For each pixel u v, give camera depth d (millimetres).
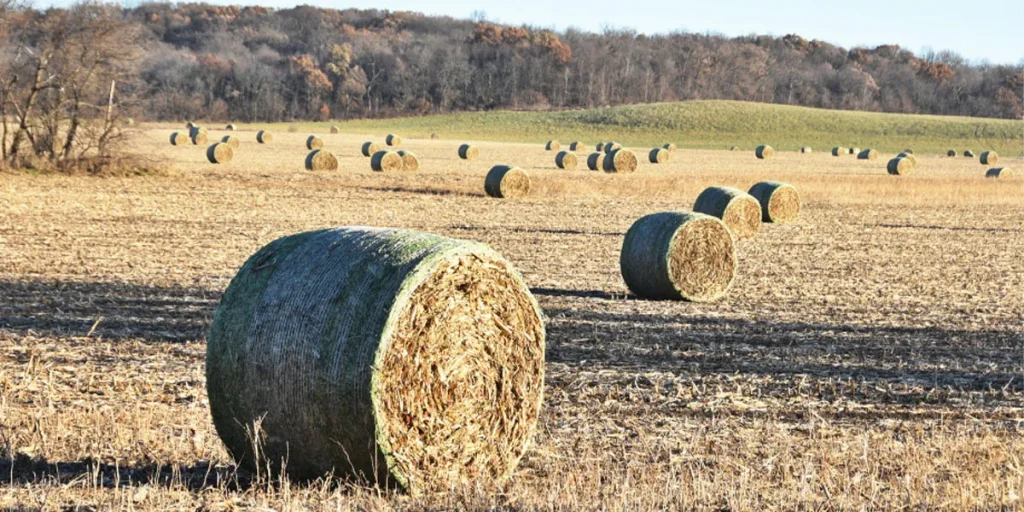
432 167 77562
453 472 10969
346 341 10281
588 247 34219
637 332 20531
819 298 25547
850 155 128125
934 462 12500
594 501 10523
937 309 24250
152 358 17156
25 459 11688
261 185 55188
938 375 17531
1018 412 15375
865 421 14625
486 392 11219
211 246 31734
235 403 10977
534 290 25594
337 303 10430
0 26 58875
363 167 74250
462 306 10906
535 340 11609
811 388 16391
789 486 11375
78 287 23953
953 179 72938
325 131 169625
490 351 11219
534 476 11641
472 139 157375
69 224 35969
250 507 10203
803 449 13039
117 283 24656
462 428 11016
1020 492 11312
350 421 10312
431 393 10695
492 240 35312
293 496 10531
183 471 11516
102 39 59406
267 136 117188
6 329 19125
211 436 12859
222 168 68125
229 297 11133
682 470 11867
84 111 59406
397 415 10430
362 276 10500
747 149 146750
